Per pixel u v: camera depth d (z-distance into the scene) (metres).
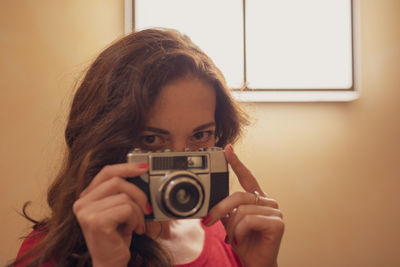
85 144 0.63
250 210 0.59
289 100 1.42
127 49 0.63
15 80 1.35
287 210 1.43
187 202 0.56
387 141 1.45
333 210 1.44
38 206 1.35
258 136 1.42
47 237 0.61
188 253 0.70
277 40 1.40
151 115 0.59
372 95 1.46
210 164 0.58
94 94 0.65
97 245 0.50
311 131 1.44
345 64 1.43
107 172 0.54
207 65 0.65
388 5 1.45
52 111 1.36
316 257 1.43
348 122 1.45
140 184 0.55
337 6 1.42
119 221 0.50
